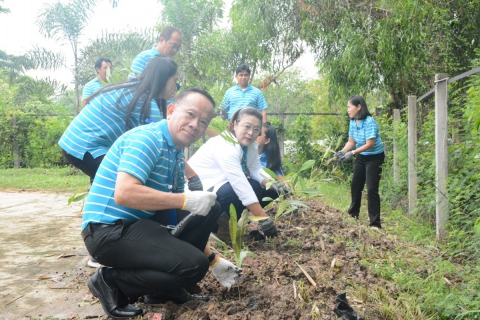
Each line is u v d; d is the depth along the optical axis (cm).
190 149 1211
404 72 945
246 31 1324
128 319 272
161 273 262
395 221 656
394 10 859
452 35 976
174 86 360
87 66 1423
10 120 1568
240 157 409
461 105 652
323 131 1285
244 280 315
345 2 1062
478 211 433
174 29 458
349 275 338
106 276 277
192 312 275
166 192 254
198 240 299
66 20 1372
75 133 350
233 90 734
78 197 355
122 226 261
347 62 998
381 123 962
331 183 991
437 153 502
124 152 257
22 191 995
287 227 479
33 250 456
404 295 307
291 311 266
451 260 419
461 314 269
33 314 291
